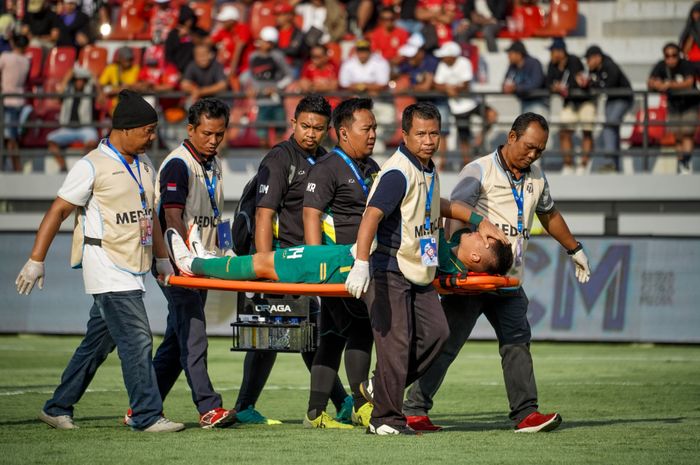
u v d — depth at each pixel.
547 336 45.72
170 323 21.83
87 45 60.16
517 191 20.59
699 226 50.59
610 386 31.36
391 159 19.11
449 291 20.03
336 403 23.34
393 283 19.22
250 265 19.83
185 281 20.16
